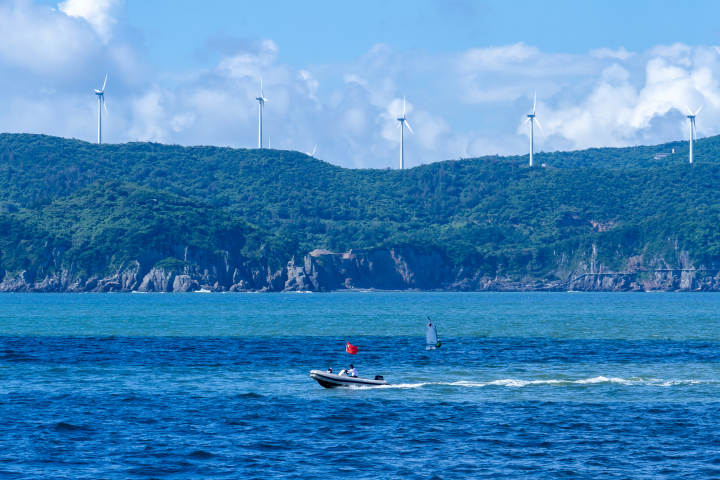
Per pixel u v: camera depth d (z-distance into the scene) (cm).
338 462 14625
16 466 14312
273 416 18212
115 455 15000
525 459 14800
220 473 14025
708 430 16812
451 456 15000
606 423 17450
